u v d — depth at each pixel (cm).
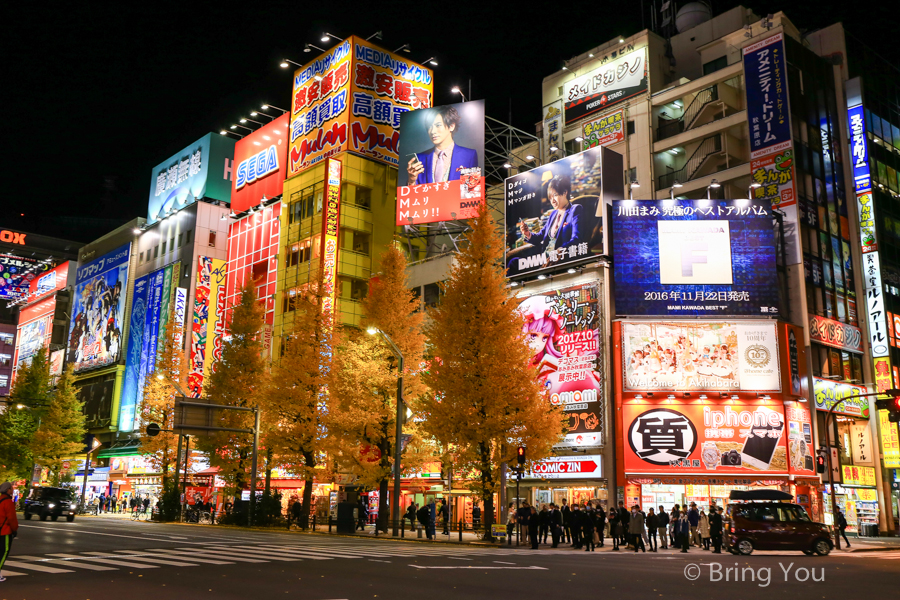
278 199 5622
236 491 3700
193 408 3212
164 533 2552
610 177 3697
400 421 2755
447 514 2981
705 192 4288
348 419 2920
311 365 3331
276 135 5803
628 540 2425
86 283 8094
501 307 2666
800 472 3238
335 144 5153
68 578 1222
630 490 3216
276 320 5216
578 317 3544
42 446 5625
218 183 6688
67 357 8100
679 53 4953
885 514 3797
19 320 9775
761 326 3375
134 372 6688
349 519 2980
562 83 5144
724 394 3294
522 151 5478
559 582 1266
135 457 6322
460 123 4488
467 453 2645
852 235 4200
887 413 3894
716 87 4325
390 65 5369
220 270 6056
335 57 5338
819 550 2242
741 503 2302
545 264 3756
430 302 4334
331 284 4762
